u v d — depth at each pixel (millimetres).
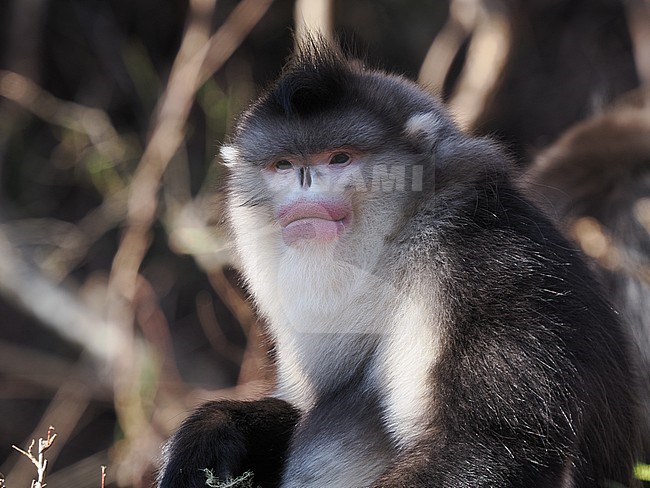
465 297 9422
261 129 10344
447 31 21125
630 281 15977
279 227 10242
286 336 10523
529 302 9367
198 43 20469
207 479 9656
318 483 10070
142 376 18906
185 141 21266
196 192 21969
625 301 15883
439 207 9883
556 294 9492
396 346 9758
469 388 9141
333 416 10203
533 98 23766
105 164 21219
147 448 18031
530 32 23812
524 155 22266
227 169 11148
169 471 10000
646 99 20578
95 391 20078
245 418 10445
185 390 19094
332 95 10297
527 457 8984
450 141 10250
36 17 22531
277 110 10344
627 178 16891
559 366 9203
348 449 10023
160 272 21906
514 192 10156
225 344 21703
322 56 10719
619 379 10102
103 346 20172
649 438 13336
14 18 22469
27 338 22375
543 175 17109
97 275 21844
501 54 19891
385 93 10492
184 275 22047
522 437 9031
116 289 19516
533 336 9227
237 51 22375
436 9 23172
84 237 21297
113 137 21672
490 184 9992
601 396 9672
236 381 21781
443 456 9008
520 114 23594
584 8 24766
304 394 10602
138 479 17672
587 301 9812
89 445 22156
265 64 22641
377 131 10133
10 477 20203
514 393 9078
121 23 23359
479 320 9312
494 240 9648
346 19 22828
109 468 19047
